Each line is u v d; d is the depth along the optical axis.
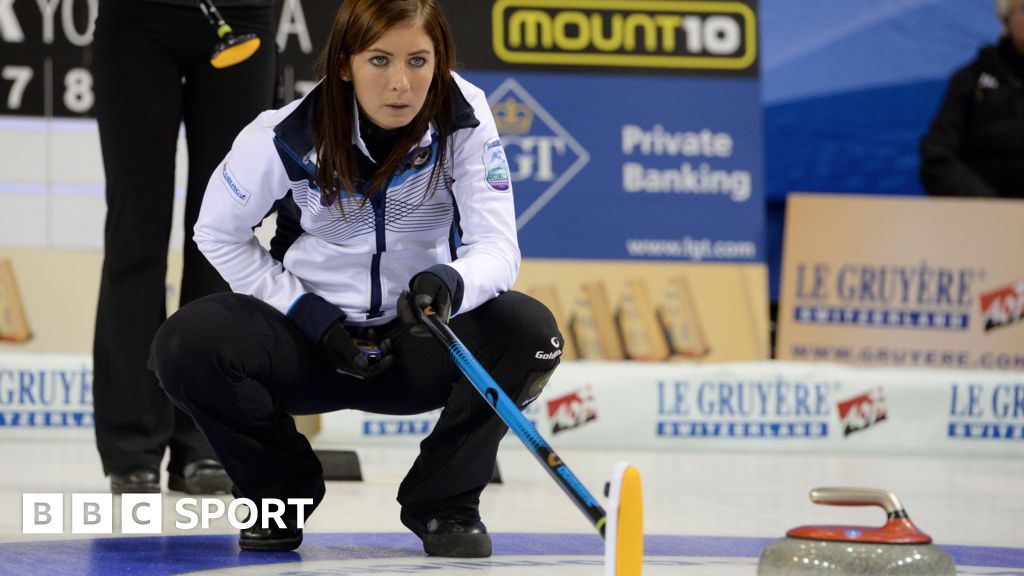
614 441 21.23
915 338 23.20
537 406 21.02
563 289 22.34
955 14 23.62
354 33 8.32
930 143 23.55
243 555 9.23
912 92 23.58
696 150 23.00
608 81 22.83
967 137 23.56
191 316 8.78
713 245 22.88
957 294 23.31
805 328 23.09
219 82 13.13
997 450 21.88
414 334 8.70
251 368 8.86
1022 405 21.94
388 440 20.72
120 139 13.09
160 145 13.16
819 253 23.20
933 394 21.72
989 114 23.52
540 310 9.15
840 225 23.23
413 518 9.43
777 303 23.25
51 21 21.41
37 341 21.16
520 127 22.50
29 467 15.77
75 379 20.38
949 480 17.11
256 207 9.03
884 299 23.22
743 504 13.57
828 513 12.93
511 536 10.59
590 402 21.16
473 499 9.39
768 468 18.25
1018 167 23.52
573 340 22.28
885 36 23.53
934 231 23.38
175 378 8.80
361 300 9.26
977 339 23.31
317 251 9.20
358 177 8.77
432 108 8.70
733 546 10.27
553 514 12.35
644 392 21.25
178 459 13.49
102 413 13.25
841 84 23.48
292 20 21.36
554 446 21.11
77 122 21.44
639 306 22.48
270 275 9.17
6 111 21.27
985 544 10.79
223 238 9.15
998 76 23.55
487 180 9.02
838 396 21.62
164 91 13.11
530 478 16.08
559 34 22.67
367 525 11.16
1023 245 23.42
